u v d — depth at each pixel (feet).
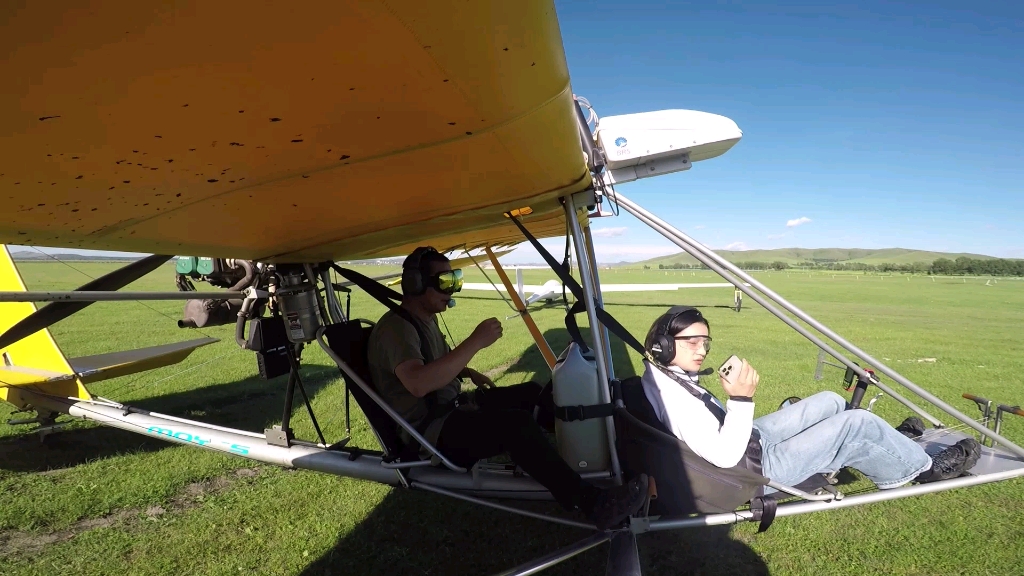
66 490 10.52
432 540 9.03
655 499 6.49
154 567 8.14
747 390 6.17
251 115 2.67
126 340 29.76
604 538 6.20
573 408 6.26
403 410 6.83
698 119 6.40
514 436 5.99
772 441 7.03
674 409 6.41
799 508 6.33
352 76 2.42
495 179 4.66
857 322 40.98
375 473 7.60
